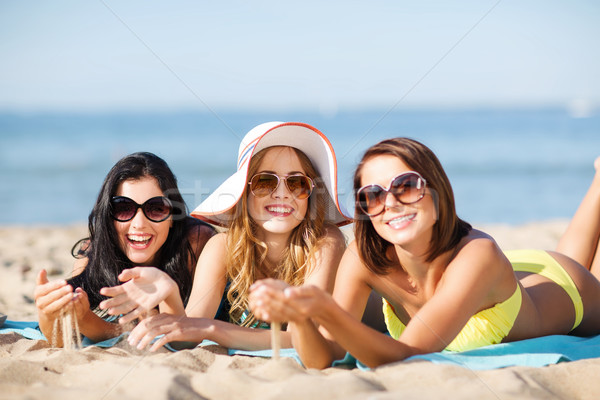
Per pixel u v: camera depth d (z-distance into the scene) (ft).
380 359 8.72
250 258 11.69
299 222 11.61
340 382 7.64
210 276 11.60
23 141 113.80
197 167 77.10
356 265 10.45
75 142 111.14
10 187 60.70
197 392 7.73
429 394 7.27
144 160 12.15
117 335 11.00
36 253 23.99
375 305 12.55
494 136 123.44
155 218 11.88
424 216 9.62
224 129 143.33
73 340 10.51
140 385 7.86
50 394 7.57
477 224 39.81
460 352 9.62
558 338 10.53
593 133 125.59
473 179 66.08
